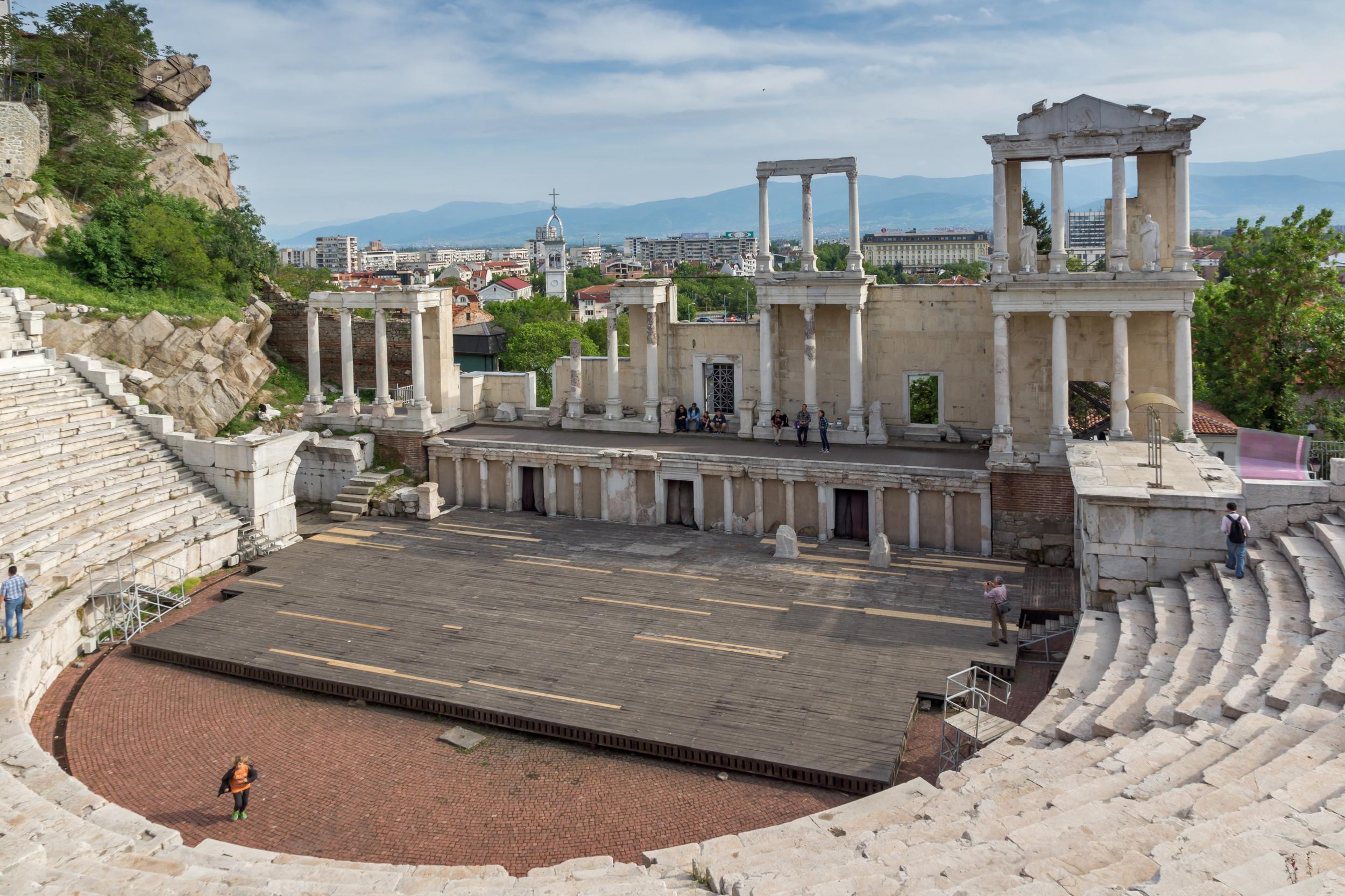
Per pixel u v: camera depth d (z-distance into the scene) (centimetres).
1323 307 5194
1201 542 2856
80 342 5012
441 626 3225
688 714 2611
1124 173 3722
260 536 4053
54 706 2806
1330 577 2433
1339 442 3522
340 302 4900
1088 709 2228
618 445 4562
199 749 2578
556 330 8219
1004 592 2986
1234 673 2156
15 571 2883
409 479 4775
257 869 1838
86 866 1730
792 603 3353
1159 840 1453
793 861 1684
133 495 3853
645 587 3544
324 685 2864
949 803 1841
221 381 5269
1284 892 1167
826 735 2483
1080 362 4056
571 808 2289
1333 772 1543
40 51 6316
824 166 4431
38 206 5531
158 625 3366
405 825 2233
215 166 7338
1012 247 4119
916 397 5044
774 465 4112
